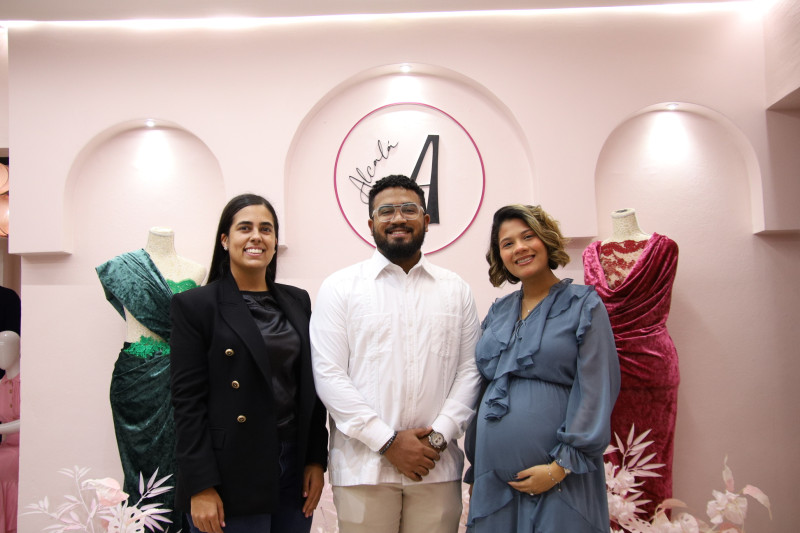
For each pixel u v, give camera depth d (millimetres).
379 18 2893
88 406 2771
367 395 1621
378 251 1771
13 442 3246
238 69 2877
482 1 2791
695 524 1822
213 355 1534
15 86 2877
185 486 1427
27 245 2799
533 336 1561
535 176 2842
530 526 1466
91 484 1812
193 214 2924
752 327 2854
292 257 2875
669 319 2855
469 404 1652
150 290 2418
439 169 2914
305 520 1642
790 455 2789
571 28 2889
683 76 2865
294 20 2896
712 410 2807
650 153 2936
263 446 1503
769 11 2812
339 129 2930
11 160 2838
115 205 2928
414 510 1600
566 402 1526
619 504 1895
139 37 2898
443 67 2867
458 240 2879
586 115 2848
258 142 2844
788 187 2816
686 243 2896
